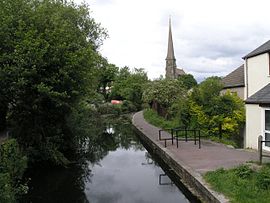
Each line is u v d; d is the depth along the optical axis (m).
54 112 15.38
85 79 14.84
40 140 14.98
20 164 11.09
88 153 20.80
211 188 9.48
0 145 11.31
